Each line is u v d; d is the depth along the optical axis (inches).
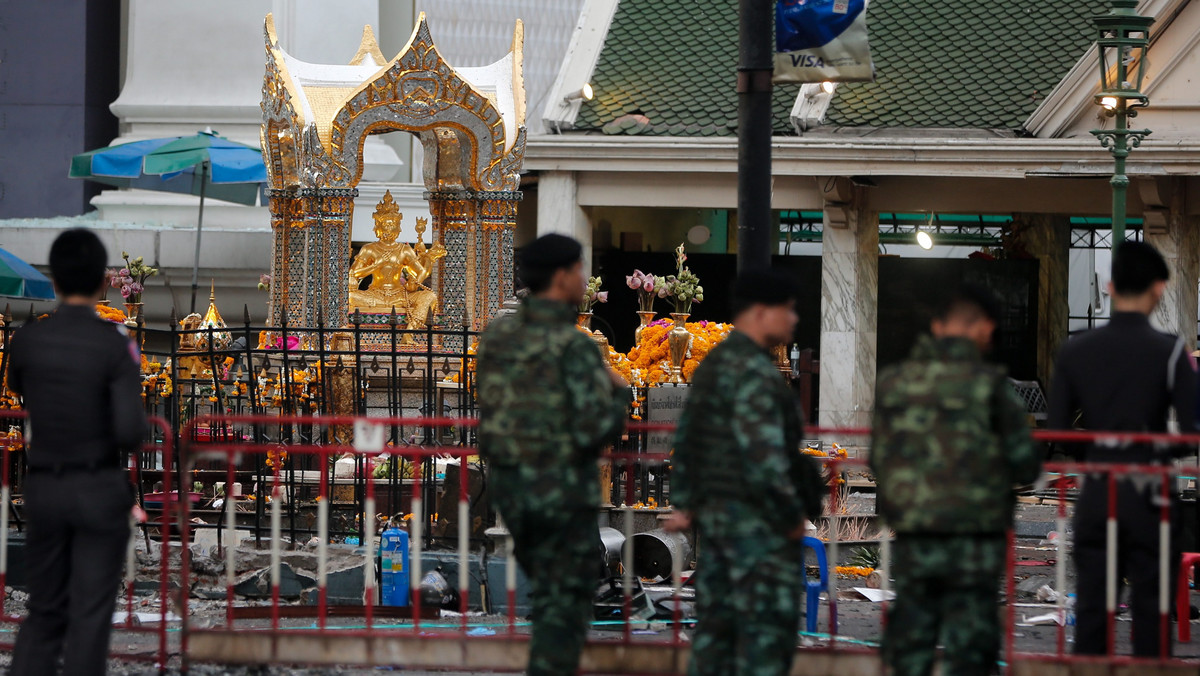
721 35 2101.4
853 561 1076.5
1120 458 660.7
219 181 1684.3
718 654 595.5
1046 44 1971.0
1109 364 664.4
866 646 745.0
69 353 625.6
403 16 2400.3
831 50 781.3
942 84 1930.4
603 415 586.2
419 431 1202.6
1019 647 791.7
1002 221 2449.6
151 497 1070.4
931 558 551.2
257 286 1971.0
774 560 573.9
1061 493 661.3
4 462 762.8
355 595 895.7
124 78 2252.7
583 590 589.6
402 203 2198.6
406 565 881.5
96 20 2241.6
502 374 594.2
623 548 946.1
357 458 967.0
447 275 1477.6
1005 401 558.6
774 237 2310.5
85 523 622.2
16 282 1581.0
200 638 683.4
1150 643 657.0
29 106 2215.8
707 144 1875.0
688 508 601.3
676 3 2155.5
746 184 783.1
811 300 2198.6
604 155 1898.4
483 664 674.2
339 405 1325.0
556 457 586.6
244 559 921.5
